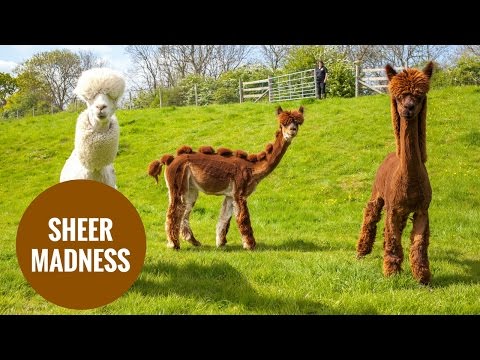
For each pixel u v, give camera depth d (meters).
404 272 6.73
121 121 24.02
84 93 6.19
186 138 20.17
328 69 28.94
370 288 6.25
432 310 5.46
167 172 9.11
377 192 7.61
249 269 7.02
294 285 6.34
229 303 5.62
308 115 20.66
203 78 39.53
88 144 6.35
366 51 44.00
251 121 21.28
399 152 6.38
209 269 6.96
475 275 6.94
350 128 17.98
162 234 10.68
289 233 10.64
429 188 6.48
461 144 15.83
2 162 20.42
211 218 12.47
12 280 6.42
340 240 9.70
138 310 5.32
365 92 28.53
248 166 9.16
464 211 11.56
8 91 54.00
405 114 5.93
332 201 12.98
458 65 29.14
